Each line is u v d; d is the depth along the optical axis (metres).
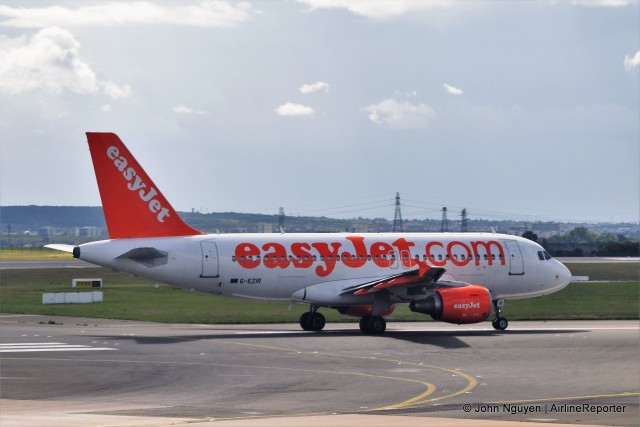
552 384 42.78
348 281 66.50
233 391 40.19
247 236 65.50
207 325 71.75
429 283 64.38
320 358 51.12
